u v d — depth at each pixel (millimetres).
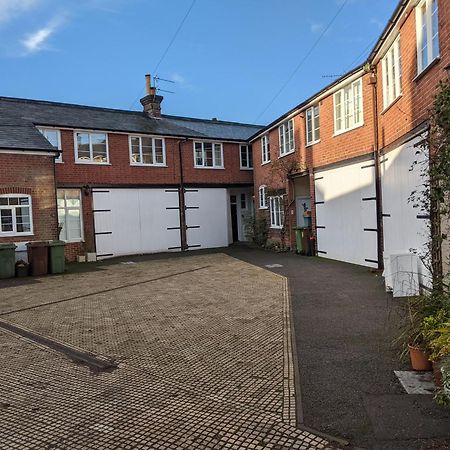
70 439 3645
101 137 19266
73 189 18531
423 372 4641
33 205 15375
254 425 3742
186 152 21766
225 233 22859
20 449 3520
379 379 4559
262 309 8047
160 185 20844
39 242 14242
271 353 5605
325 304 8172
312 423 3725
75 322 7598
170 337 6504
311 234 16156
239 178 23500
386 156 11023
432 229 6566
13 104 19000
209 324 7156
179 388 4633
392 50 10391
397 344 5504
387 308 7570
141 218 20250
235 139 23078
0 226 14828
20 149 14969
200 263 15742
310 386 4484
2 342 6512
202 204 22172
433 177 5453
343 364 5051
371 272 11547
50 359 5699
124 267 15500
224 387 4602
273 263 14555
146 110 23141
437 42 7434
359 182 12820
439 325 4324
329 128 14594
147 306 8703
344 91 13570
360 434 3502
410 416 3719
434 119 5566
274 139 19547
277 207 19516
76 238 18547
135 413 4074
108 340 6453
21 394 4613
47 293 10625
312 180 15938
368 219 12367
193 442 3518
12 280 13023
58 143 18109
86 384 4832
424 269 8062
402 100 9414
